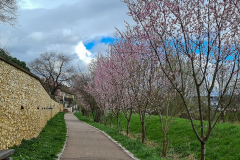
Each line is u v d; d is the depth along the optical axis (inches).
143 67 484.1
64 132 631.8
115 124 1144.8
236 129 548.1
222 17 252.2
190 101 500.7
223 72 293.4
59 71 1999.3
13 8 442.3
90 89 1080.2
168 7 274.8
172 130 722.2
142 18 307.6
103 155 347.6
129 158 337.7
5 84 271.6
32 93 447.5
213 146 519.8
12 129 303.0
